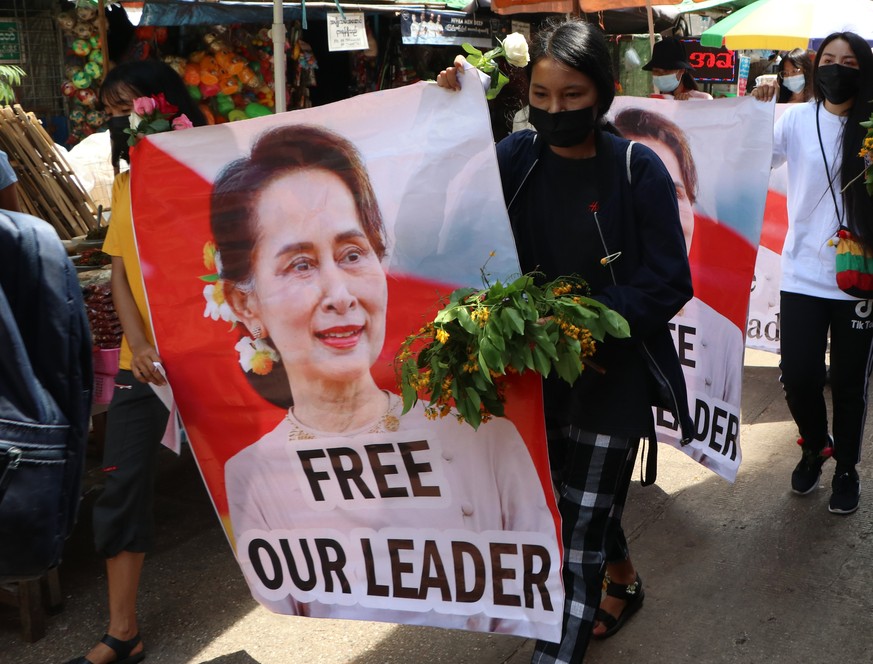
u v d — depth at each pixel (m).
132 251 2.87
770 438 4.83
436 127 2.46
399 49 7.82
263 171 2.60
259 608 3.31
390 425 2.63
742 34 7.12
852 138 3.63
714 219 3.61
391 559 2.72
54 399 2.21
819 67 3.69
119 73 2.93
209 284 2.70
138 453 2.90
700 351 3.71
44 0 7.52
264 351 2.70
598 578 2.56
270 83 6.57
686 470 4.45
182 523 3.96
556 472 2.82
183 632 3.16
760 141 3.47
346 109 2.51
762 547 3.67
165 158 2.65
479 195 2.45
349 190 2.55
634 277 2.46
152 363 2.76
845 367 3.84
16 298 2.16
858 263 3.65
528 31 8.13
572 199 2.51
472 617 2.66
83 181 5.89
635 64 9.70
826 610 3.21
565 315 2.25
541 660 2.54
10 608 3.36
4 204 3.03
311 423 2.69
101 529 2.89
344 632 3.15
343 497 2.72
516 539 2.57
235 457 2.79
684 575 3.47
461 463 2.58
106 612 3.31
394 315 2.58
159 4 5.61
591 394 2.52
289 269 2.63
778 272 5.33
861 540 3.71
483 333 2.22
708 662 2.93
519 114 6.56
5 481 2.09
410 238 2.52
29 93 7.58
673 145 3.66
